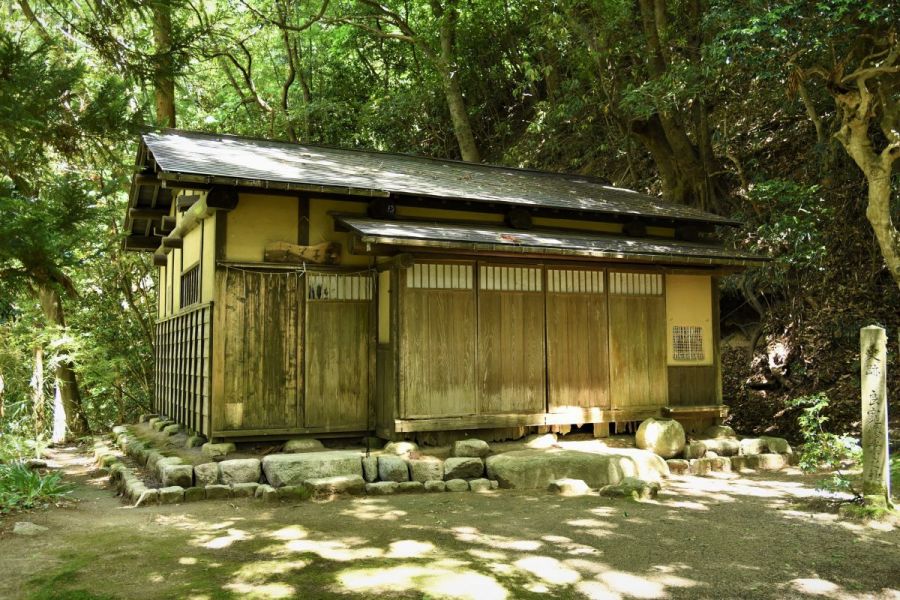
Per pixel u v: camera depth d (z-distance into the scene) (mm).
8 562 4465
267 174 7594
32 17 7574
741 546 4969
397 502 6477
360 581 4113
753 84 13617
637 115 12070
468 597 3867
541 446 8555
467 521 5691
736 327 13375
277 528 5391
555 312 8859
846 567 4484
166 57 6379
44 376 15719
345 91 21641
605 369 9109
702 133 13266
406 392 7918
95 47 6266
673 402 9555
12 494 6199
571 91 14461
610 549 4879
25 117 5020
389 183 8492
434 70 18594
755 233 12328
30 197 5699
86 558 4566
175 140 8867
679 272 9578
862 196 11383
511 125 20297
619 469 7684
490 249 7723
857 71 8391
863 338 6066
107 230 14344
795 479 7793
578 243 8523
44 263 4957
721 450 8844
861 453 6754
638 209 10180
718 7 9672
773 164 12945
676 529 5449
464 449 7812
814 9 8648
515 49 18266
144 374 16703
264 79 22578
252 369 7914
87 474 8656
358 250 7777
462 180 10000
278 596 3855
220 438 7719
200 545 4883
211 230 8180
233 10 17328
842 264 11531
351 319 8453
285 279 8148
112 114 5707
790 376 11570
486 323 8422
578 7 13539
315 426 8141
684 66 11375
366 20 18297
